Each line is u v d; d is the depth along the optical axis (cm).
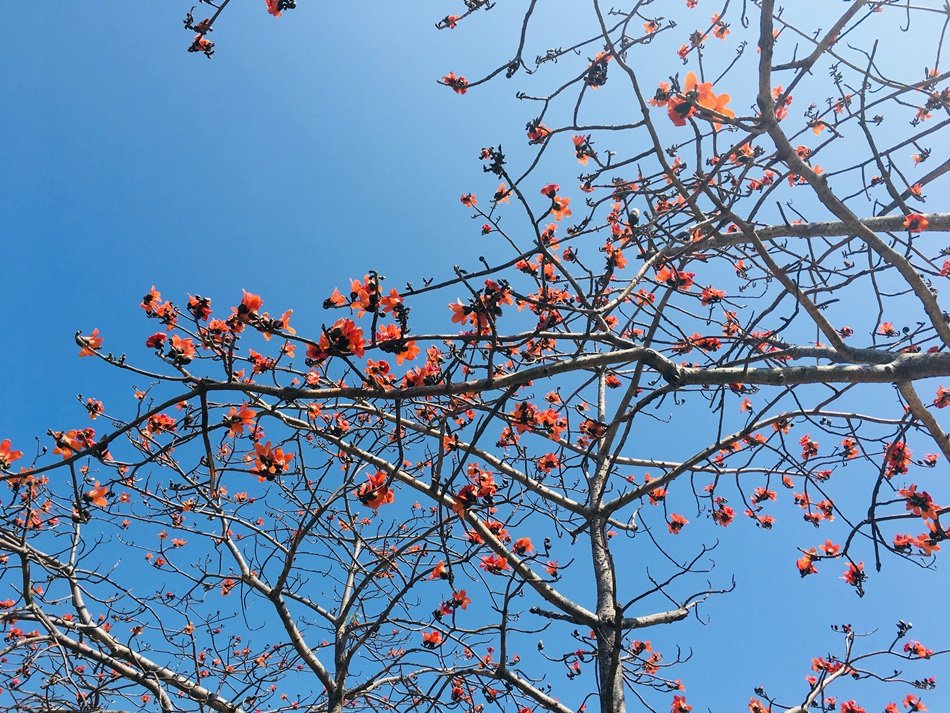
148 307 283
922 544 308
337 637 461
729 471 434
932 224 295
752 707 524
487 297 242
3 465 330
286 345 355
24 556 330
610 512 430
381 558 413
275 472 246
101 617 461
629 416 281
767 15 220
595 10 235
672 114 226
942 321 275
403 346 226
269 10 270
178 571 450
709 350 418
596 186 359
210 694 423
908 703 553
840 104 287
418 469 425
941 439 284
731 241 328
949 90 353
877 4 232
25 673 414
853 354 276
